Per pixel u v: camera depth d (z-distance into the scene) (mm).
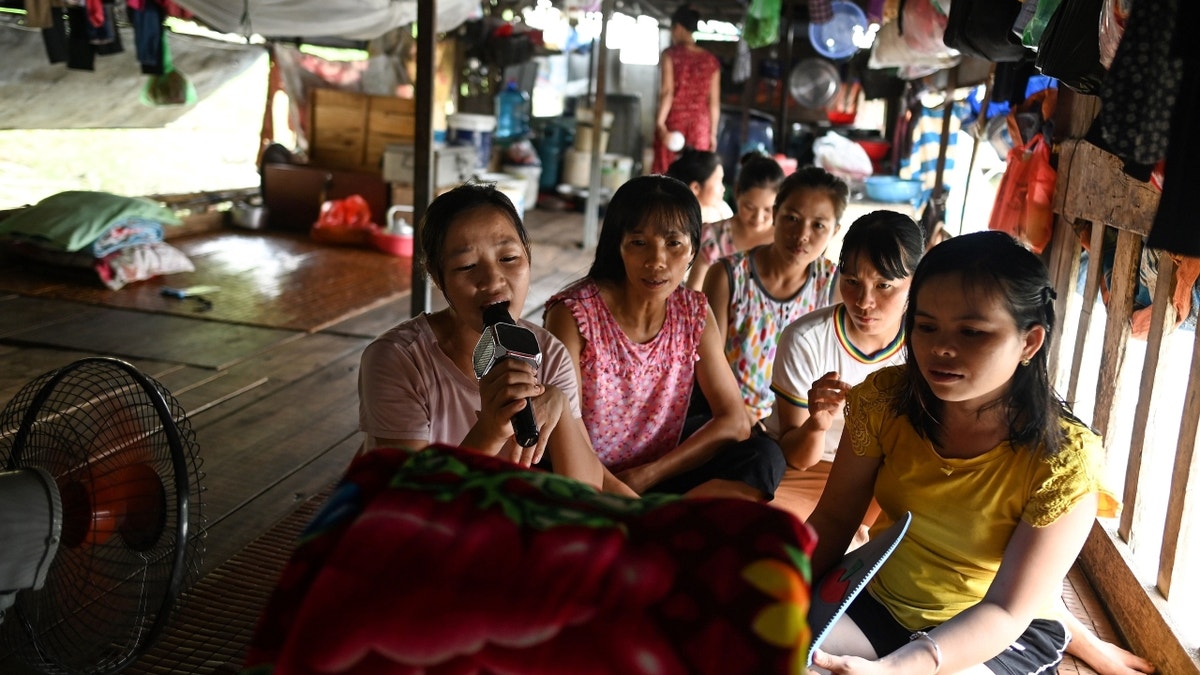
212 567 2891
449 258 2035
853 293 2672
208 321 5938
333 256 8406
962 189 7547
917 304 1830
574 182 12570
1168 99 1730
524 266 2090
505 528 982
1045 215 3939
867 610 2131
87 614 2164
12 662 2330
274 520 3262
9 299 6016
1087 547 3193
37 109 8609
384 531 986
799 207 3293
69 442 2109
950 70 6598
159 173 11625
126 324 5723
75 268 6547
